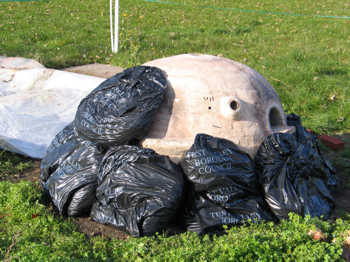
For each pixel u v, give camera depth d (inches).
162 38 502.3
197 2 840.3
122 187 148.6
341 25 623.8
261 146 164.2
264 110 171.5
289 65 382.9
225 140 156.9
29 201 162.4
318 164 176.6
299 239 125.3
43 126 240.2
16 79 318.3
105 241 145.3
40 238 142.3
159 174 147.1
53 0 782.5
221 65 176.6
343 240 129.7
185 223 150.3
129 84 167.5
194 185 149.1
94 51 444.5
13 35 499.5
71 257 128.0
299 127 190.9
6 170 204.8
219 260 116.0
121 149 155.2
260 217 147.8
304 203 153.7
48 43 470.3
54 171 176.7
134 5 768.9
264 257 115.7
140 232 145.4
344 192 190.9
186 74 168.7
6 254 127.5
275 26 617.0
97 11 695.7
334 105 303.7
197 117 160.7
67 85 301.6
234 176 148.7
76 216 163.5
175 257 119.6
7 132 226.7
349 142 251.9
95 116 165.9
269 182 155.0
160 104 162.9
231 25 615.2
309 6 821.9
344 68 384.5
